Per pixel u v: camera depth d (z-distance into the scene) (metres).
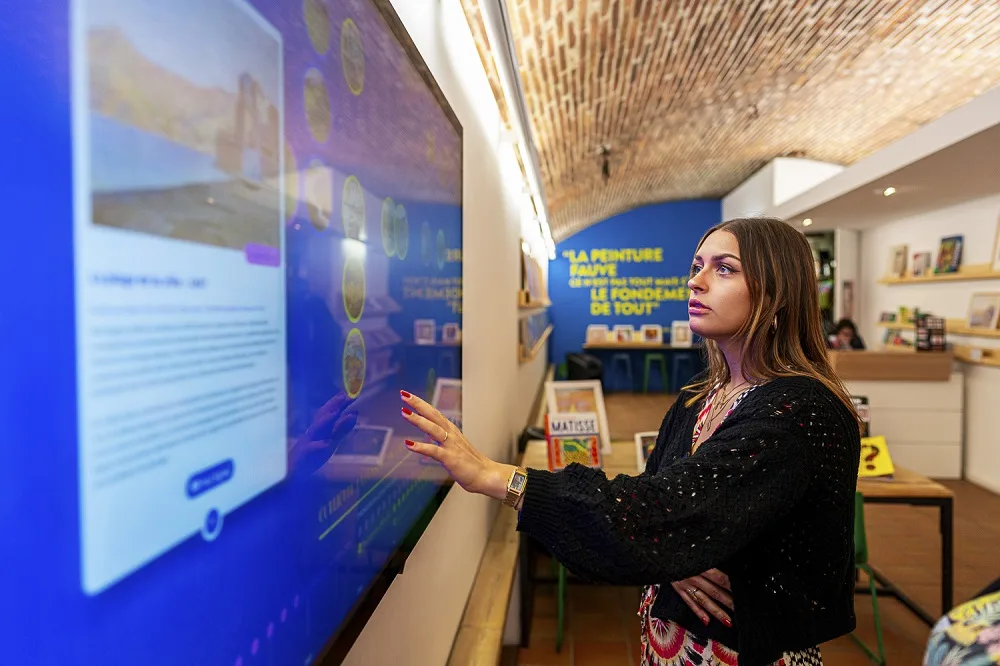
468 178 1.82
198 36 0.40
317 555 0.62
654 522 0.70
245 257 0.47
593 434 2.71
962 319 5.38
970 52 4.07
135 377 0.34
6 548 0.27
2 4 0.27
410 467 1.03
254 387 0.49
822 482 0.85
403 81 0.96
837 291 7.51
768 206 7.47
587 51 3.31
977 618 0.42
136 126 0.34
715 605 1.01
